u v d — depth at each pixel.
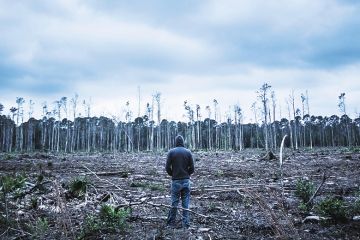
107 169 21.14
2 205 7.84
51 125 87.75
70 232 6.18
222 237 6.19
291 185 12.57
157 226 7.02
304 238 5.93
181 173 7.52
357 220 7.02
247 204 9.07
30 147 78.69
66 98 77.19
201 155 39.66
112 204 8.44
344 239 5.94
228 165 24.03
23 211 7.77
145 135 97.25
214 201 9.95
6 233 6.25
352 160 24.62
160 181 15.17
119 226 6.55
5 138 87.19
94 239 6.00
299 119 75.06
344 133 86.38
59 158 34.88
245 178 16.03
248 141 86.25
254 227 6.83
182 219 7.22
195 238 6.13
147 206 9.03
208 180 15.62
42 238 6.00
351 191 11.09
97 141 99.56
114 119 29.81
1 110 82.06
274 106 61.69
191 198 10.56
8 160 30.31
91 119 86.88
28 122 88.31
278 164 23.31
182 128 100.88
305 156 31.38
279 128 80.56
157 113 71.50
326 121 90.38
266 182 14.05
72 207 8.18
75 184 9.44
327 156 30.38
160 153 50.03
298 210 8.14
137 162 29.03
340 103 69.06
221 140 88.12
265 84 58.53
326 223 6.88
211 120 97.81
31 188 9.89
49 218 7.26
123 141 82.94
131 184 13.23
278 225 6.04
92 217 6.59
